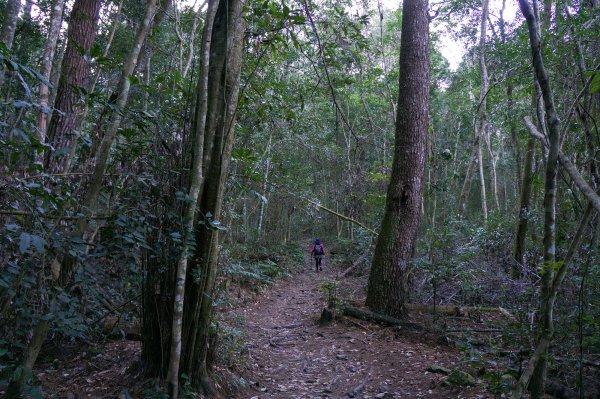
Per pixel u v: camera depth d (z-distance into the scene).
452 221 12.07
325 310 8.18
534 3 2.55
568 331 3.83
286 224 23.27
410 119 8.20
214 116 4.16
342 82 5.99
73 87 3.39
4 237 2.92
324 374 5.62
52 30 5.54
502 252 10.80
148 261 3.99
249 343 6.85
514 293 6.92
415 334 6.98
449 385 4.58
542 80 2.41
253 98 5.88
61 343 4.88
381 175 13.72
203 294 4.11
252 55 5.72
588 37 5.09
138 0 10.25
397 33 20.73
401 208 8.09
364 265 14.62
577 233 2.44
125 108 3.54
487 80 14.19
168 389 3.68
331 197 23.84
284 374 5.63
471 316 7.87
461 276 8.77
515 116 9.04
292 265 17.45
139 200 3.63
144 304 4.11
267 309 10.30
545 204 2.53
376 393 4.85
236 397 4.49
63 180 3.78
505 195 29.66
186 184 3.96
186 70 8.15
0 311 3.09
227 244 13.72
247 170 5.48
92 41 6.47
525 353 4.23
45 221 3.26
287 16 4.28
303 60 10.10
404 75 8.33
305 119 10.70
